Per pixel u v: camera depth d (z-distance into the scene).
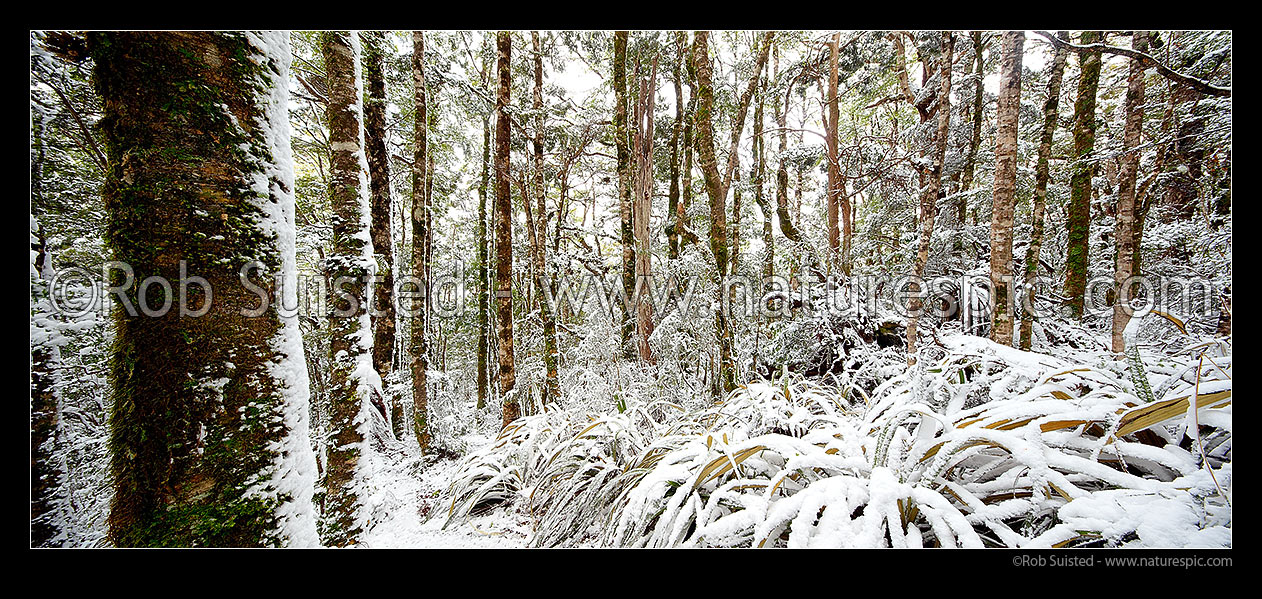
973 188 6.11
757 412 2.75
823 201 8.27
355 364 2.38
